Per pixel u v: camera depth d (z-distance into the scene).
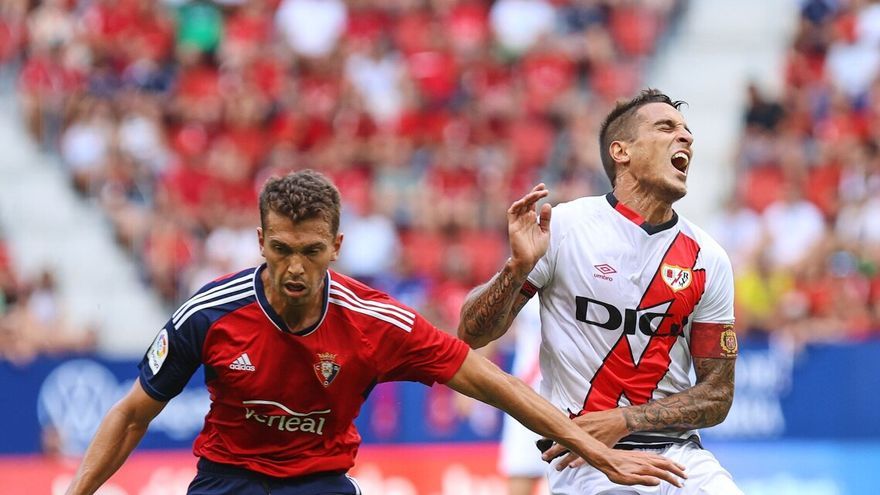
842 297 49.38
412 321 18.03
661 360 19.58
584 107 59.03
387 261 50.31
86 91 55.22
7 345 43.38
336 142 55.34
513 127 57.72
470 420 38.72
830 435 40.91
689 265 19.61
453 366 18.11
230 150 54.66
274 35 60.38
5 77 57.22
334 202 17.09
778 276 49.53
